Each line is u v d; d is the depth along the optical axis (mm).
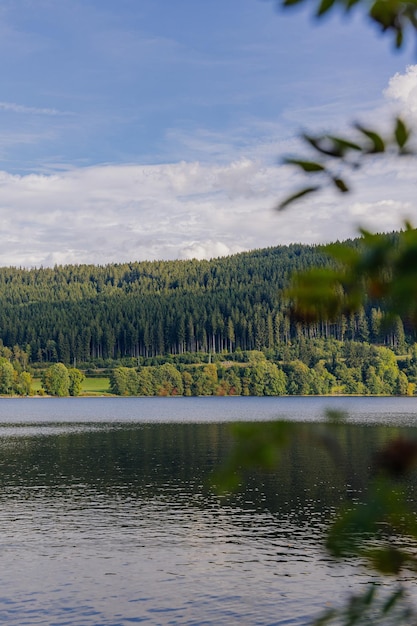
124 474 58844
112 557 33031
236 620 24984
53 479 56438
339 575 29578
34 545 35219
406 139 1395
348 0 1454
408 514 1644
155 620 25156
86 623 24891
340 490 49250
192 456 70875
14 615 25719
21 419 131500
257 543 35125
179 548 34438
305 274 1458
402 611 2043
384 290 1377
